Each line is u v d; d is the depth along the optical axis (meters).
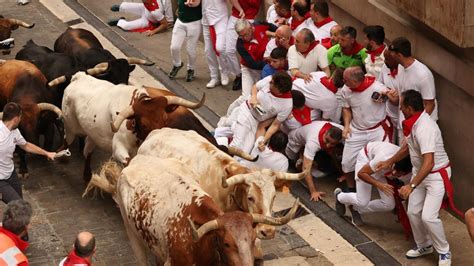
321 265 11.33
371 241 11.86
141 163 10.16
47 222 12.32
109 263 11.39
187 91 16.09
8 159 11.53
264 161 12.59
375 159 11.76
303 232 11.97
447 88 12.15
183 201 9.23
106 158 13.97
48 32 18.64
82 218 12.41
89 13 19.56
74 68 14.14
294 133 12.98
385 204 11.87
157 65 17.11
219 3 15.72
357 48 13.13
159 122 11.30
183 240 9.05
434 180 11.20
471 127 11.90
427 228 11.22
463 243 11.76
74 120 13.01
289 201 12.62
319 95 12.89
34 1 20.36
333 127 12.61
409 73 12.04
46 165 13.80
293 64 13.32
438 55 12.12
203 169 10.04
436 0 11.47
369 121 12.38
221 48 15.75
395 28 13.04
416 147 11.19
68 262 8.69
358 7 13.95
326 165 13.18
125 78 13.61
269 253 11.55
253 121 12.80
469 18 11.08
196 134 10.66
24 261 8.76
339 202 12.20
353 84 12.23
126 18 19.28
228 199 9.75
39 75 13.62
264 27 14.34
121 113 11.27
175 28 16.17
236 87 16.03
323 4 13.85
